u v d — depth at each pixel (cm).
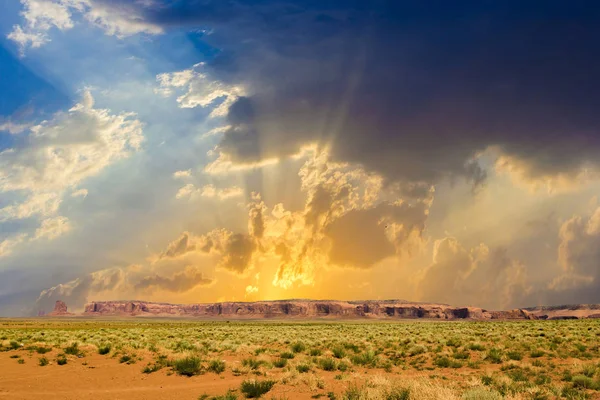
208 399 1573
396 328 7756
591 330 4953
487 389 1496
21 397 1625
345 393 1523
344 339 4434
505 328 6347
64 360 2350
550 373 2089
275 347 3766
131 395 1669
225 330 7781
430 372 2264
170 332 6712
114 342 3816
